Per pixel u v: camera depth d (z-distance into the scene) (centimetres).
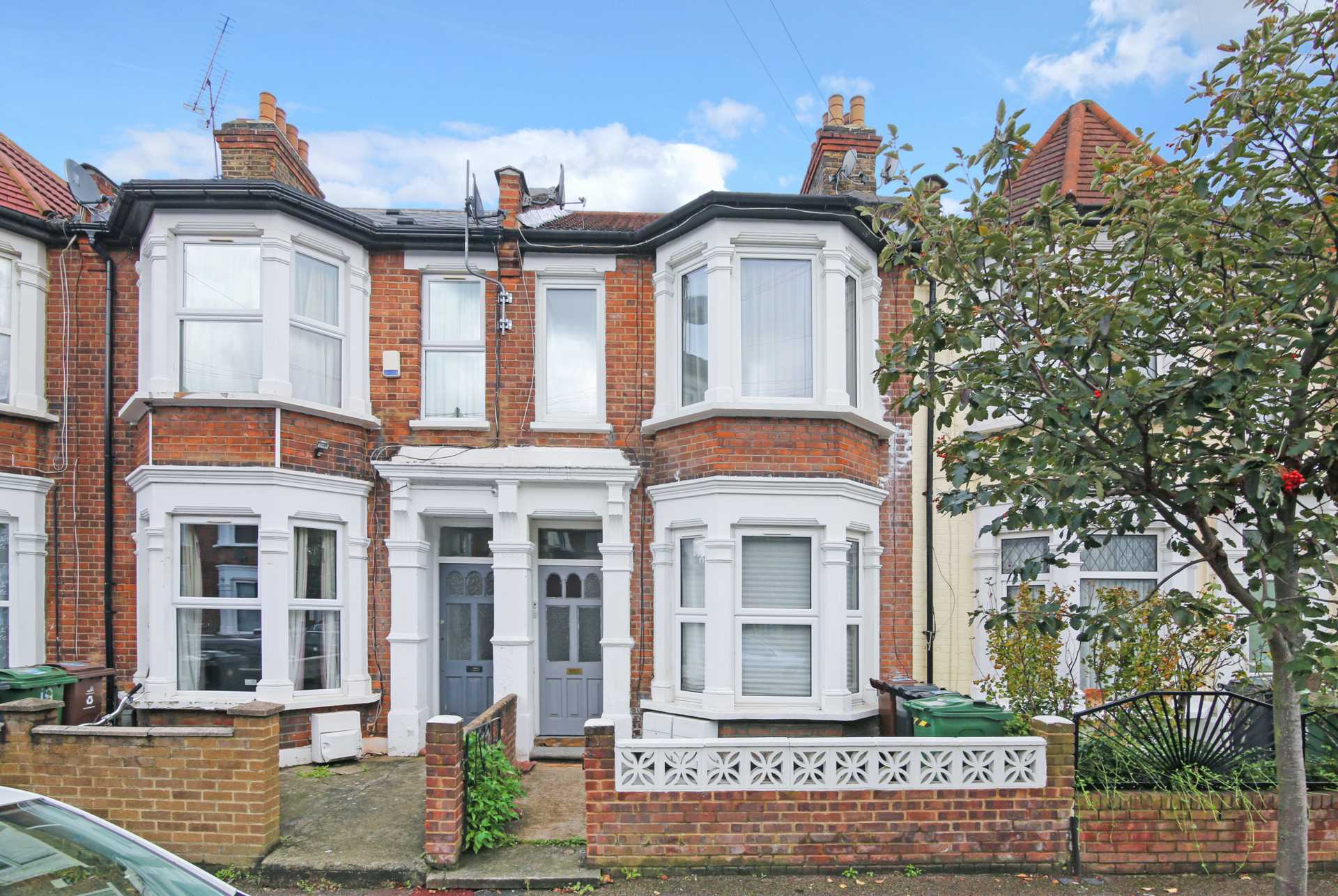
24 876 312
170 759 574
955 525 904
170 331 812
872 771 570
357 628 851
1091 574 841
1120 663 693
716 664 798
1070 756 575
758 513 809
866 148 985
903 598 891
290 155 974
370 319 902
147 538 809
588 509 867
